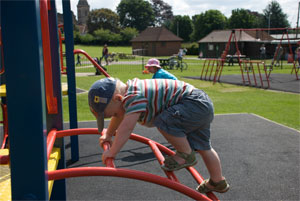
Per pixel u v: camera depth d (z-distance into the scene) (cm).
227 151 533
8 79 124
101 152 533
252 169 455
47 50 234
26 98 125
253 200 363
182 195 376
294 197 371
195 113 203
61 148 292
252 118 780
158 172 444
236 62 3384
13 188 131
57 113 279
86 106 960
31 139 128
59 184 307
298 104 1016
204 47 4981
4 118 509
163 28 6000
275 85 1499
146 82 208
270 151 533
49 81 251
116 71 2308
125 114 195
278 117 822
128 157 504
